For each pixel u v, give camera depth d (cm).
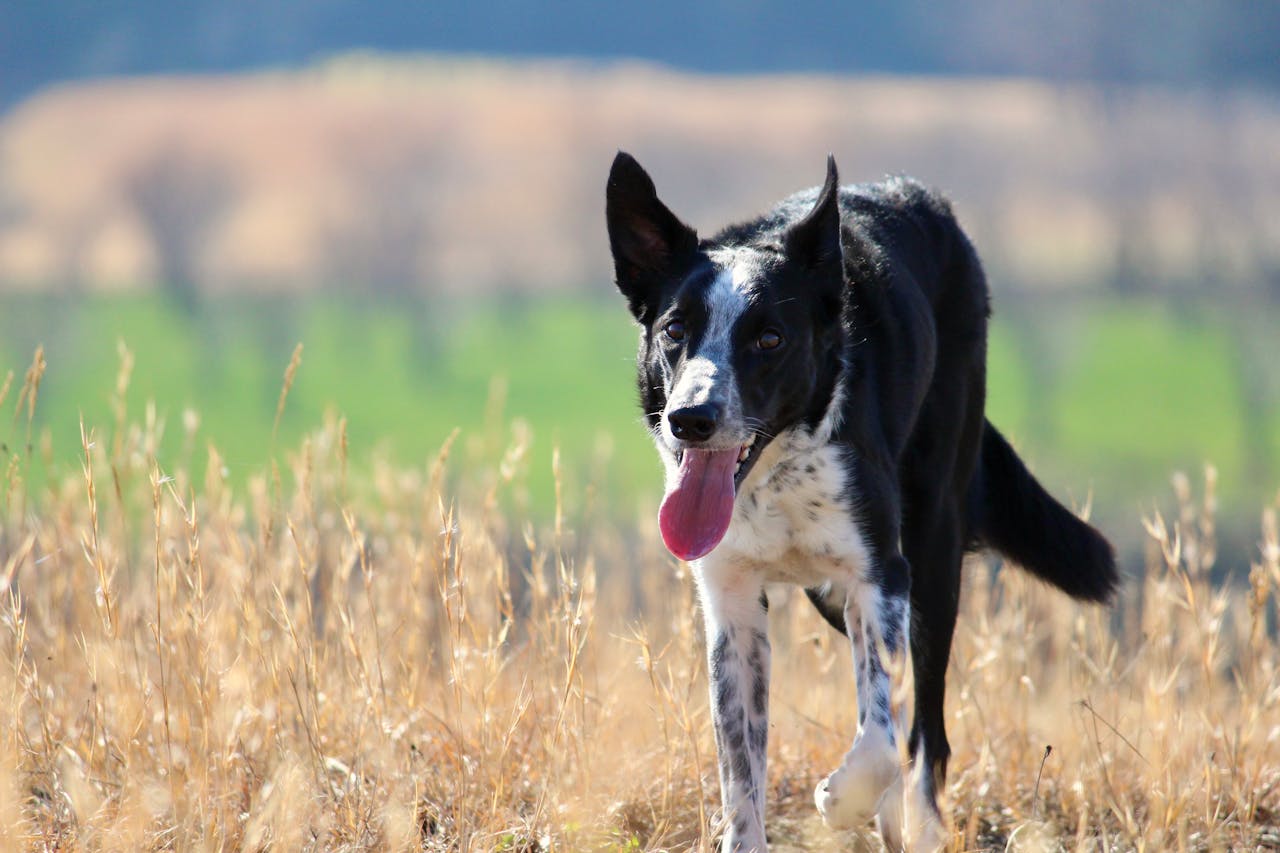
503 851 753
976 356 901
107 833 700
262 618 882
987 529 929
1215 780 837
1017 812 842
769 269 766
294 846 711
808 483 756
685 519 725
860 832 821
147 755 771
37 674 831
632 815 815
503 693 945
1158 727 858
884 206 893
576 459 3941
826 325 775
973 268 917
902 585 775
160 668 751
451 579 901
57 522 921
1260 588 873
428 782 823
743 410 727
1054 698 1016
